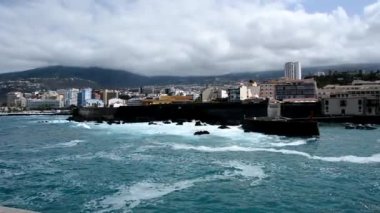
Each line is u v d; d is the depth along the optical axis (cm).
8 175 3884
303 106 13388
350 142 6638
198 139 7275
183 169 4069
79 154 5403
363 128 9862
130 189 3219
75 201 2886
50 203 2845
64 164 4531
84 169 4172
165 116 13812
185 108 13362
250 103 12456
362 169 3978
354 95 14388
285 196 2961
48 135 8962
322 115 13400
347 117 12219
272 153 5206
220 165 4288
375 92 14675
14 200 2934
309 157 4831
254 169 4031
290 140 6956
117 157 5022
